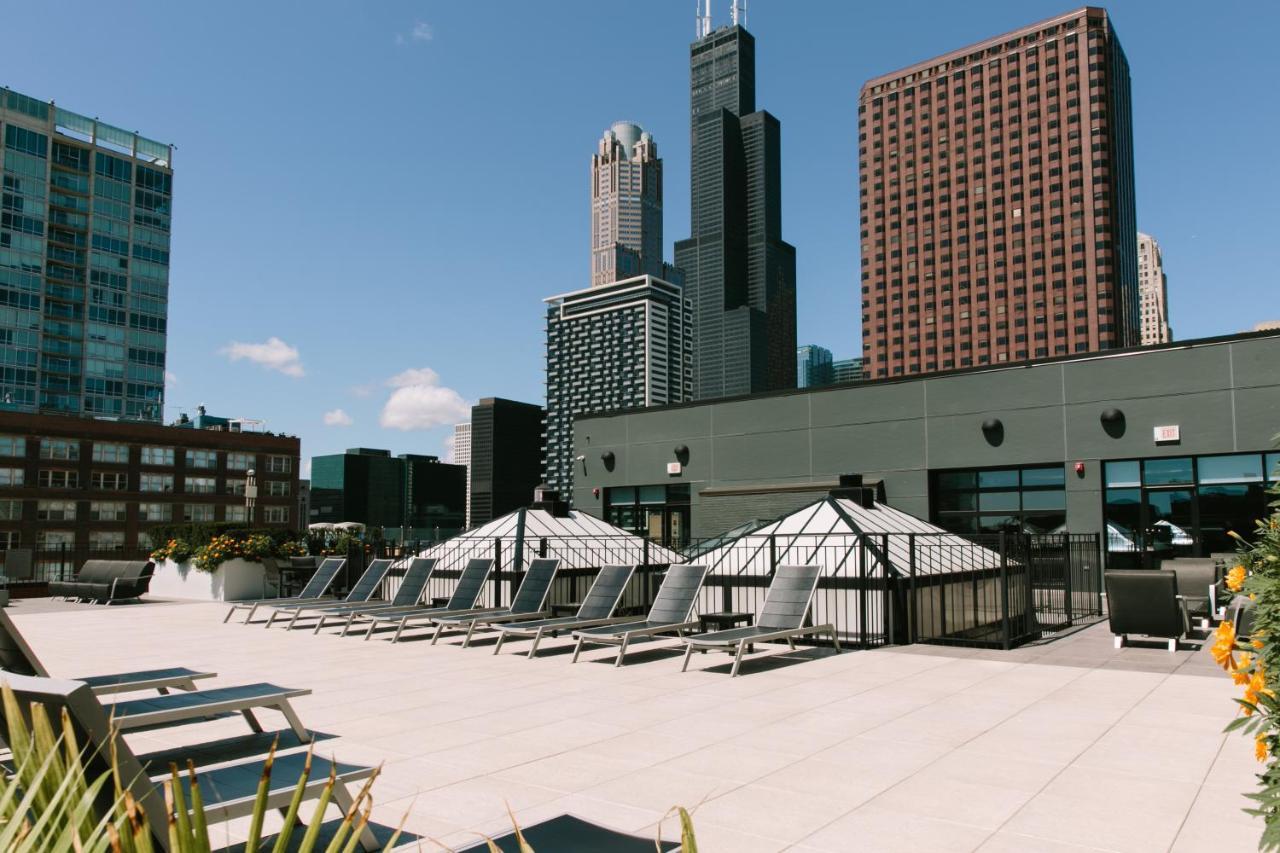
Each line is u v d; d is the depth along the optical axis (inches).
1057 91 5679.1
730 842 177.0
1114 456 725.3
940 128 6082.7
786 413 917.2
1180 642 483.2
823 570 509.7
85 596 784.9
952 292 5974.4
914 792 211.3
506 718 296.0
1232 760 240.2
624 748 254.5
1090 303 5511.8
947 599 527.2
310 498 7426.2
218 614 663.8
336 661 426.9
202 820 69.9
